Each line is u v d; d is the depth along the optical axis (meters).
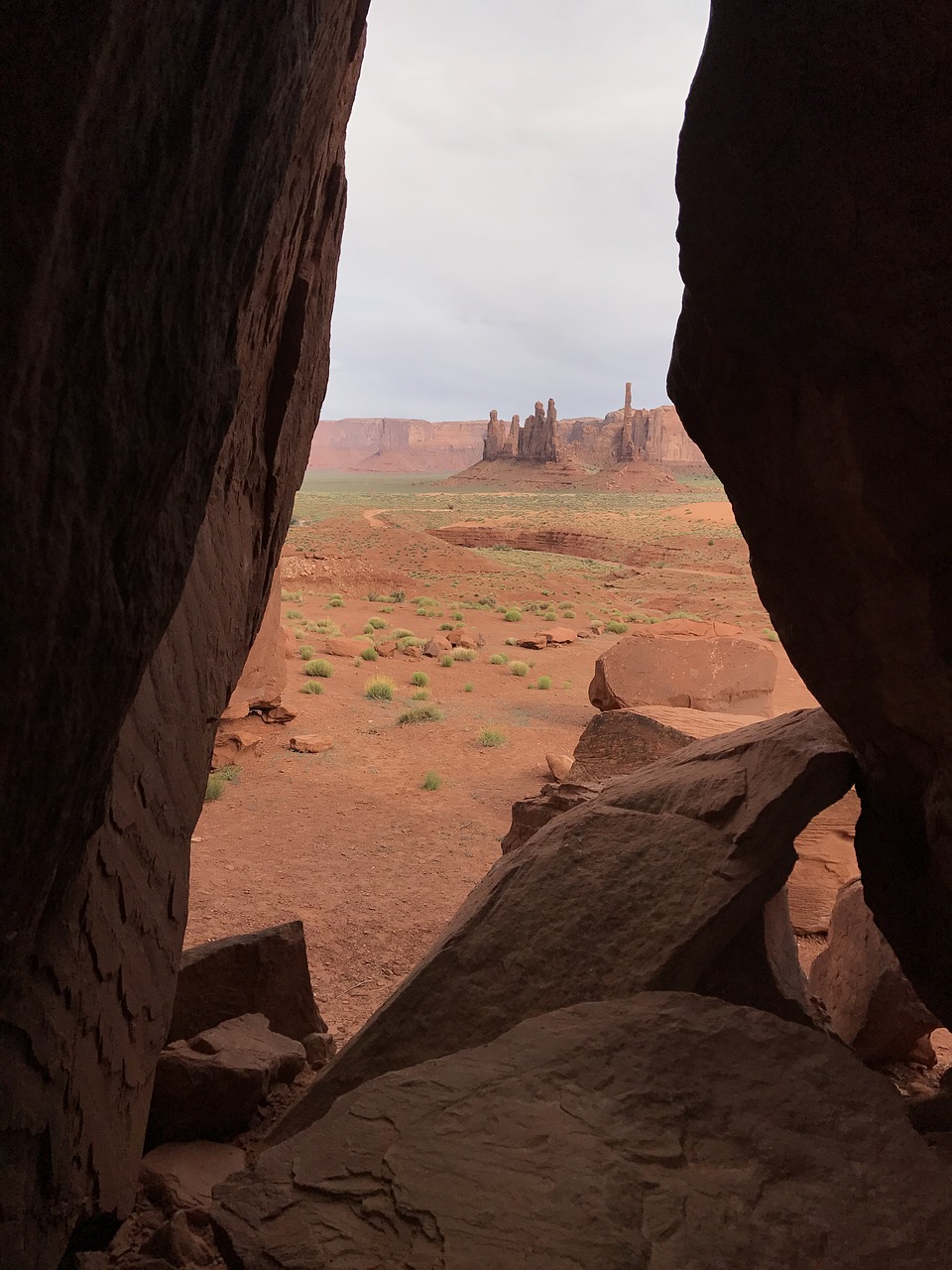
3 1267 2.29
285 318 4.80
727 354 2.88
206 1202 3.53
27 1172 2.46
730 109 2.54
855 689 3.30
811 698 20.95
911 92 2.23
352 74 4.70
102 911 2.95
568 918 3.62
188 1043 4.39
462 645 26.28
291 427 5.21
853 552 2.89
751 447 3.01
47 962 2.55
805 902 8.37
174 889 3.71
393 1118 2.45
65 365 1.48
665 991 3.16
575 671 23.73
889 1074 5.19
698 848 3.74
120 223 1.53
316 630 27.48
